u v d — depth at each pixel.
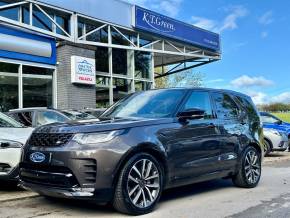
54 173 5.55
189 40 21.66
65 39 15.87
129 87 19.64
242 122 8.14
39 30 14.95
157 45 21.03
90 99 16.66
